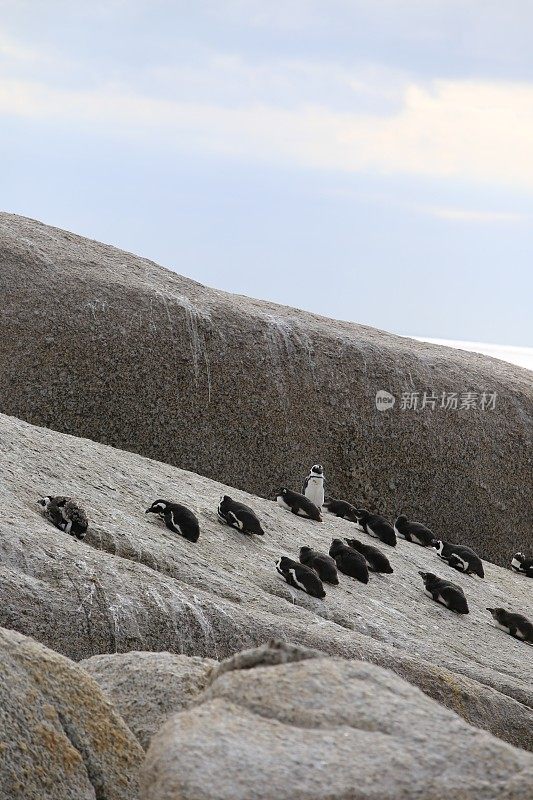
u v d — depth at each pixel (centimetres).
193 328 11350
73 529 5247
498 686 5594
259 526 6900
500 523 12200
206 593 5044
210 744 1755
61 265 11650
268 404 11331
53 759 2334
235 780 1669
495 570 9744
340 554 6962
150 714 2712
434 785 1667
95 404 10612
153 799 1688
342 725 1859
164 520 6212
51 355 10600
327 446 11506
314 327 12356
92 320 10950
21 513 5138
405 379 12225
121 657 3012
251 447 11150
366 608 6309
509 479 12338
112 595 4494
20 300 10875
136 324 11106
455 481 12050
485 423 12406
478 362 14000
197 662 3002
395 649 5331
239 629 4762
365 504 11588
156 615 4534
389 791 1655
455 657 5972
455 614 7038
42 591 4316
